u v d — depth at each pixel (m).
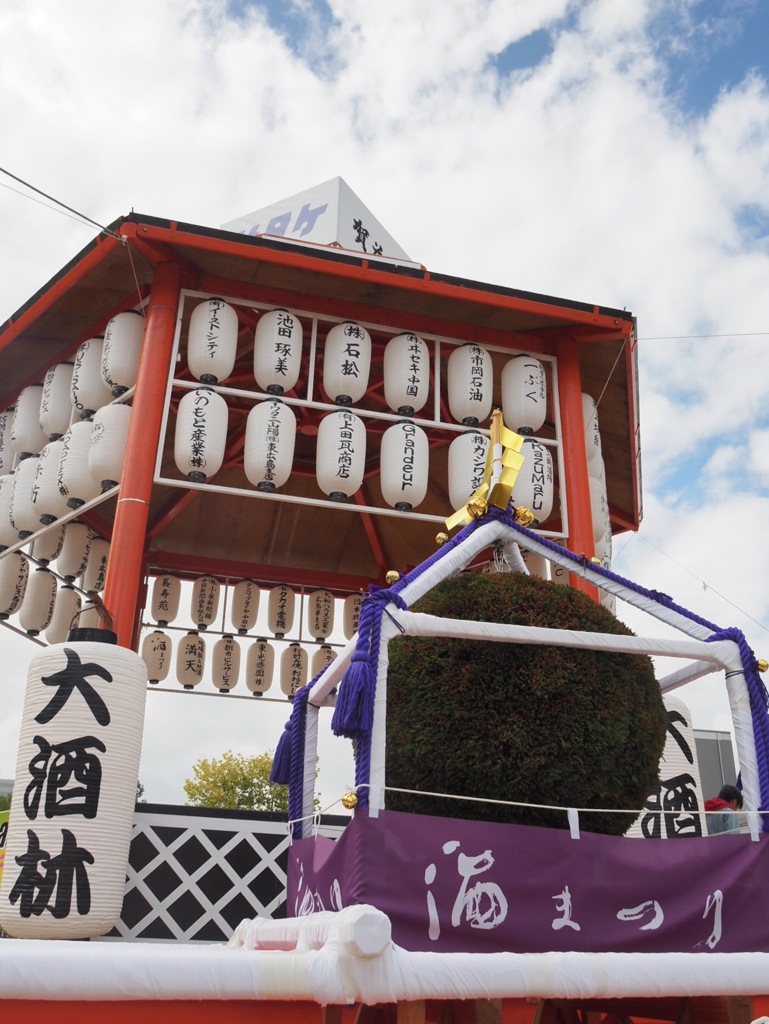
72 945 2.98
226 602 14.06
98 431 8.84
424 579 4.41
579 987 3.29
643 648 4.40
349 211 11.88
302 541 14.63
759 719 4.54
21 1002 3.85
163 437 8.80
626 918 3.84
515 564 5.14
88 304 10.01
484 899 3.69
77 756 6.23
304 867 4.73
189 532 14.25
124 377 9.15
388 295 9.77
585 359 10.95
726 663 4.64
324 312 9.84
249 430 8.94
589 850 3.91
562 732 4.19
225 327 9.12
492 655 4.30
